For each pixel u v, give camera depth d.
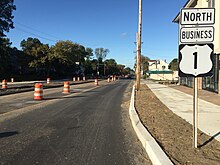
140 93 24.64
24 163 5.85
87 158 6.24
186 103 16.50
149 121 10.26
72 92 25.88
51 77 82.25
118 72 182.50
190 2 31.92
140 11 28.48
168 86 38.25
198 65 6.41
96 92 26.27
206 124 9.66
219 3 22.20
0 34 62.62
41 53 76.12
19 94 22.78
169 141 7.23
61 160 6.07
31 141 7.60
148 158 6.34
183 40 6.41
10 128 9.23
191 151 6.34
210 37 6.39
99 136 8.32
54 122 10.41
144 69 135.12
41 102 16.92
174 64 103.75
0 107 14.45
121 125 10.09
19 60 75.69
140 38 28.84
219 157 5.92
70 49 99.19
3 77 63.50
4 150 6.75
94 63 139.50
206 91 26.58
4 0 62.66
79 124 10.13
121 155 6.51
